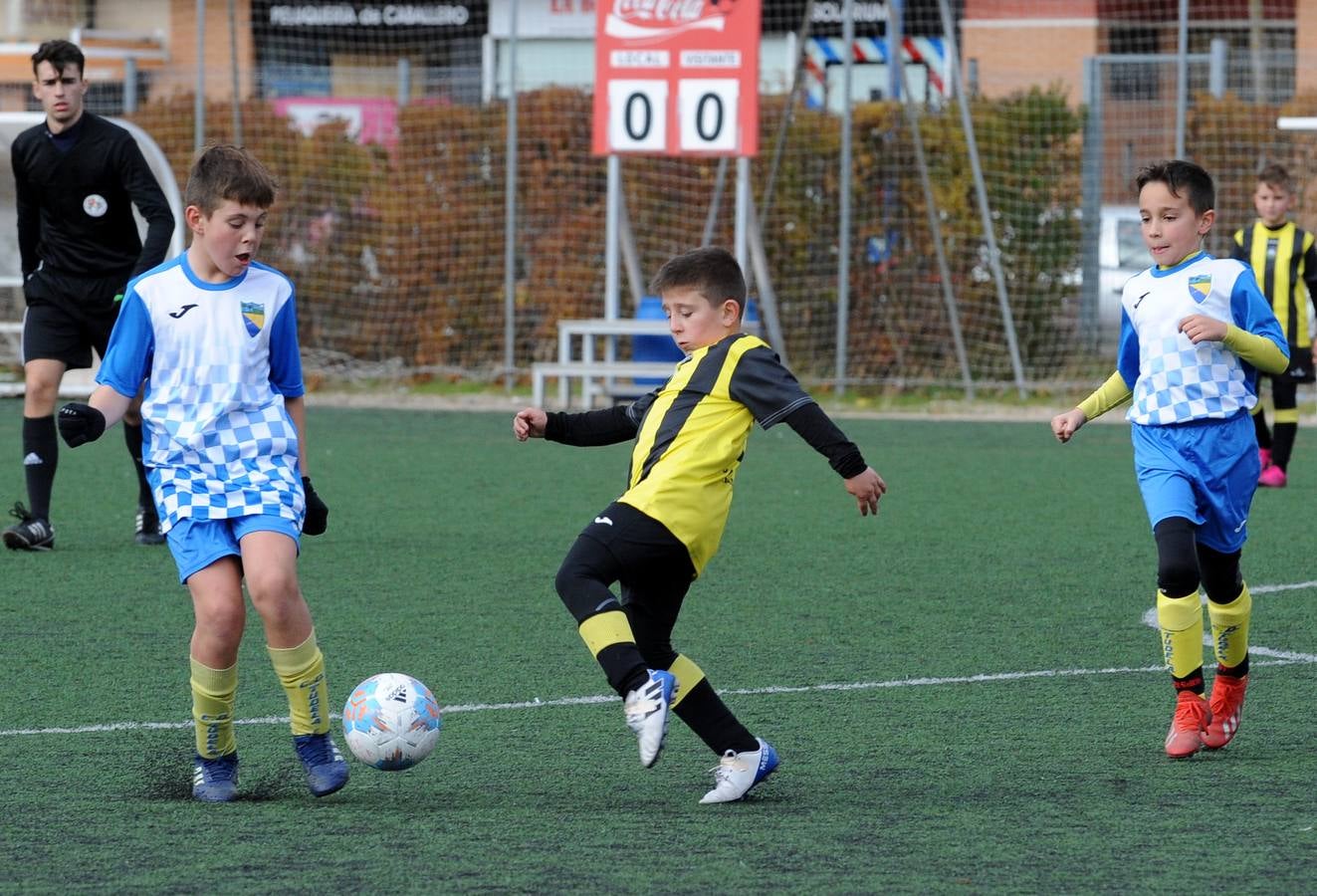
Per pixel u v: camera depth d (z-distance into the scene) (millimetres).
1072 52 74062
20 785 16188
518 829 14703
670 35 52000
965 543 31734
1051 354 58250
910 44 75562
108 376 15719
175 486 15555
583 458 44844
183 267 15930
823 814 15188
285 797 15852
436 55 82750
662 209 59969
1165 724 18844
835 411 55688
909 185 57938
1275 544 31703
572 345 60094
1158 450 17938
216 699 15617
